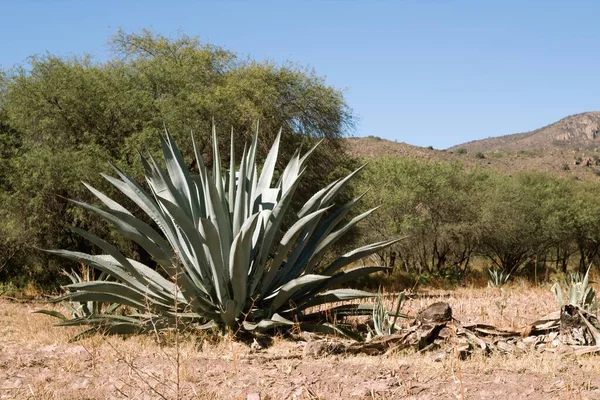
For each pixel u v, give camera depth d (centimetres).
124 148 1773
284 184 948
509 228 2852
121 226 829
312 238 941
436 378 578
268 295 898
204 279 866
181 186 916
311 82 2120
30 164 1692
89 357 707
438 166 3083
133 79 1955
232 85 1986
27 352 754
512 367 611
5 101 1941
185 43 2291
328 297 883
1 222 1750
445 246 3139
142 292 884
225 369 640
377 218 2922
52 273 1973
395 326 823
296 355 702
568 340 711
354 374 601
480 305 1139
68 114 1822
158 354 716
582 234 3153
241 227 841
